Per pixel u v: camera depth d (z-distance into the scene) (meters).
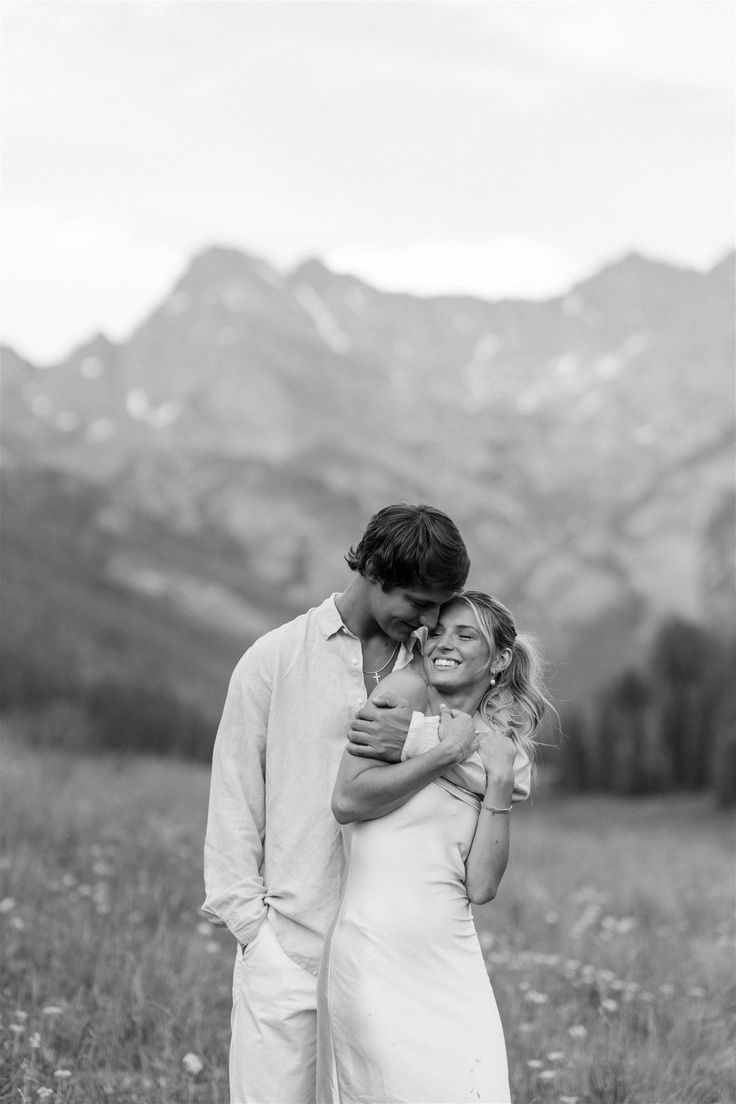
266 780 4.44
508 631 4.45
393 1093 4.05
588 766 97.38
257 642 4.51
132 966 6.82
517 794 4.43
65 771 16.45
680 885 14.34
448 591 4.18
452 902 4.25
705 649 103.88
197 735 122.38
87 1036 5.75
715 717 98.44
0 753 16.86
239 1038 4.38
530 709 4.53
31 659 129.50
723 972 8.69
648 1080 5.99
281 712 4.40
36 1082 5.05
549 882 13.88
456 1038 4.10
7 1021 5.79
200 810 14.88
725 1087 6.12
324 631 4.41
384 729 4.21
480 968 4.27
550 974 8.34
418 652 4.53
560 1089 5.85
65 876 9.17
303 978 4.33
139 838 11.54
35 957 6.94
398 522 4.15
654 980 8.36
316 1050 4.34
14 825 10.88
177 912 9.03
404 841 4.25
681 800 92.44
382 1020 4.09
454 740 4.21
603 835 29.09
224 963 7.75
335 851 4.39
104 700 121.25
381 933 4.15
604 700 103.25
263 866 4.49
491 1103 4.06
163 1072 5.51
